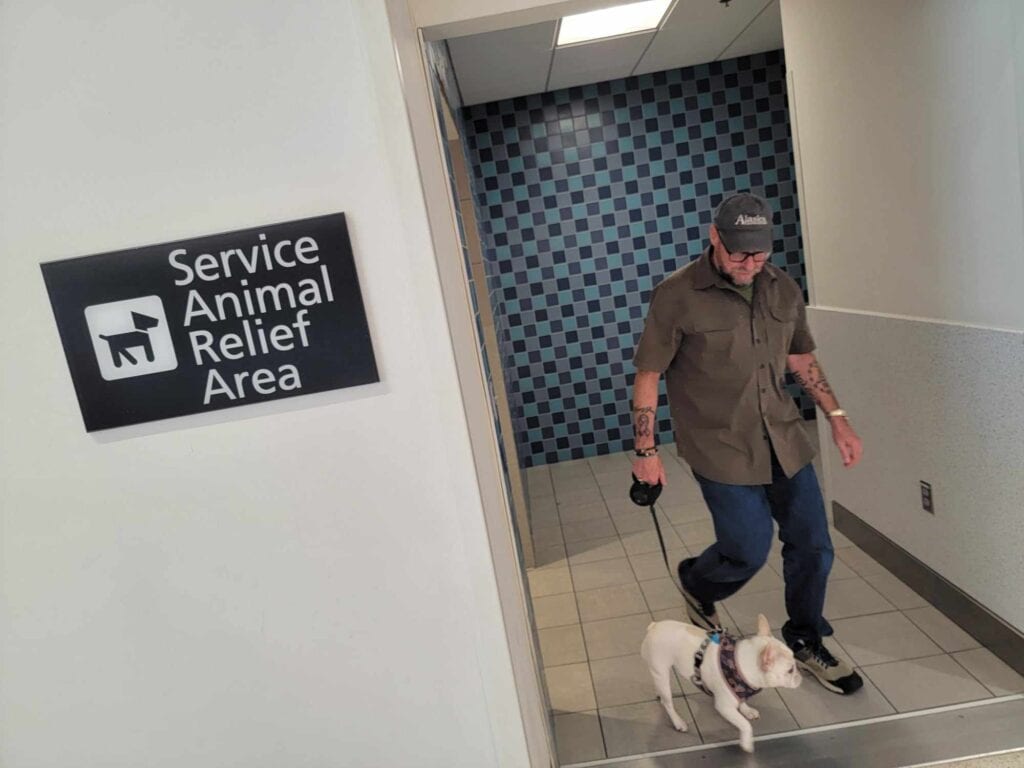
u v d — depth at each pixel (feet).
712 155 14.14
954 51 6.07
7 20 3.80
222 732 4.70
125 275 3.98
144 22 3.80
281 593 4.46
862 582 8.34
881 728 6.00
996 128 5.74
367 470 4.26
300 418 4.19
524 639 5.08
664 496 12.45
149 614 4.50
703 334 6.09
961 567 7.04
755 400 6.20
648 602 8.80
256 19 3.80
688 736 6.28
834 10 7.84
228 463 4.27
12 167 3.93
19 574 4.43
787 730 6.15
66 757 4.74
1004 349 5.96
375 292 4.04
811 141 8.95
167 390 4.11
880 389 8.09
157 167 3.93
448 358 4.04
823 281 9.30
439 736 4.69
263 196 3.96
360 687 4.61
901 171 7.14
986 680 6.37
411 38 4.24
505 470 6.62
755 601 8.40
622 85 13.93
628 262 14.55
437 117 5.03
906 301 7.43
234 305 4.01
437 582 4.42
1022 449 5.94
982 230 6.10
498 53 10.87
